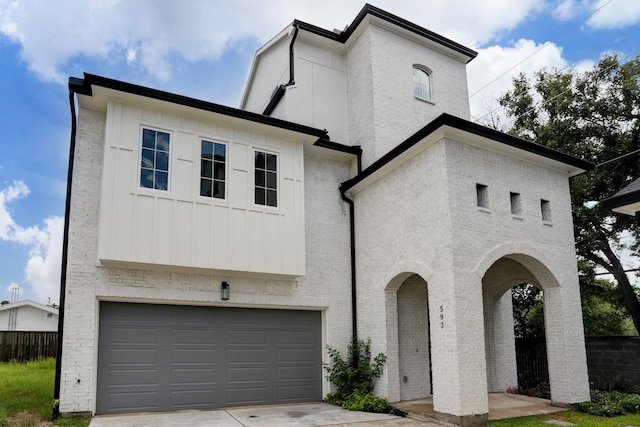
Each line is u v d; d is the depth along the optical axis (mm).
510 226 10180
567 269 10891
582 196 17094
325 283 11922
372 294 11562
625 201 6539
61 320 8969
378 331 11227
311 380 11445
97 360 9305
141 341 9773
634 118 16938
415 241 10219
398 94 13648
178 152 10086
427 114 14078
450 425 8609
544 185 11125
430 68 14680
